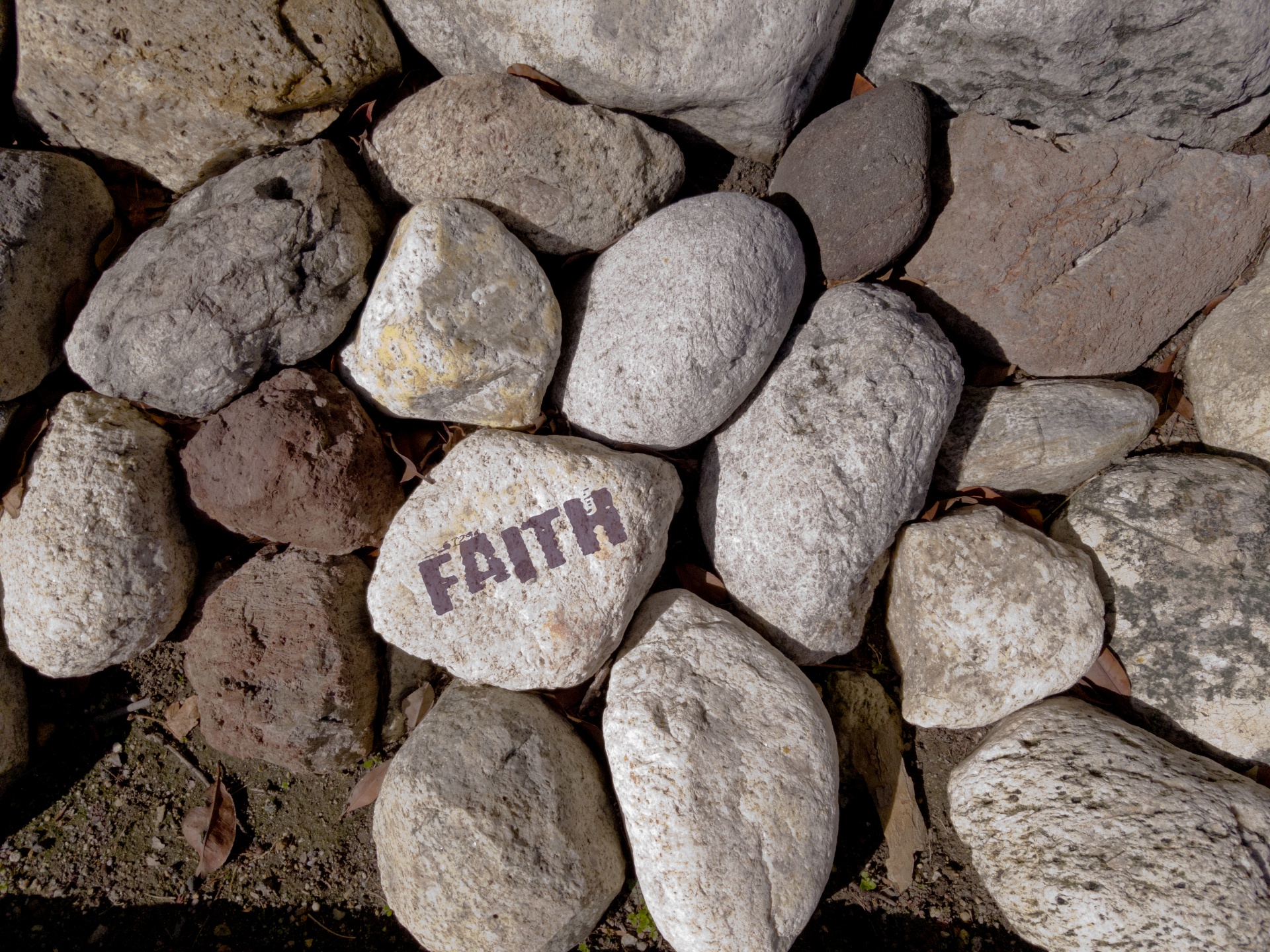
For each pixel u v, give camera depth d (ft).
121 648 1.93
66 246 1.89
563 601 1.82
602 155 1.90
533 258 1.86
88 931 1.96
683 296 1.82
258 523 1.88
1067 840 1.80
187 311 1.78
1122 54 1.93
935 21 1.94
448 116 1.84
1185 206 1.99
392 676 2.01
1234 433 2.04
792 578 1.89
